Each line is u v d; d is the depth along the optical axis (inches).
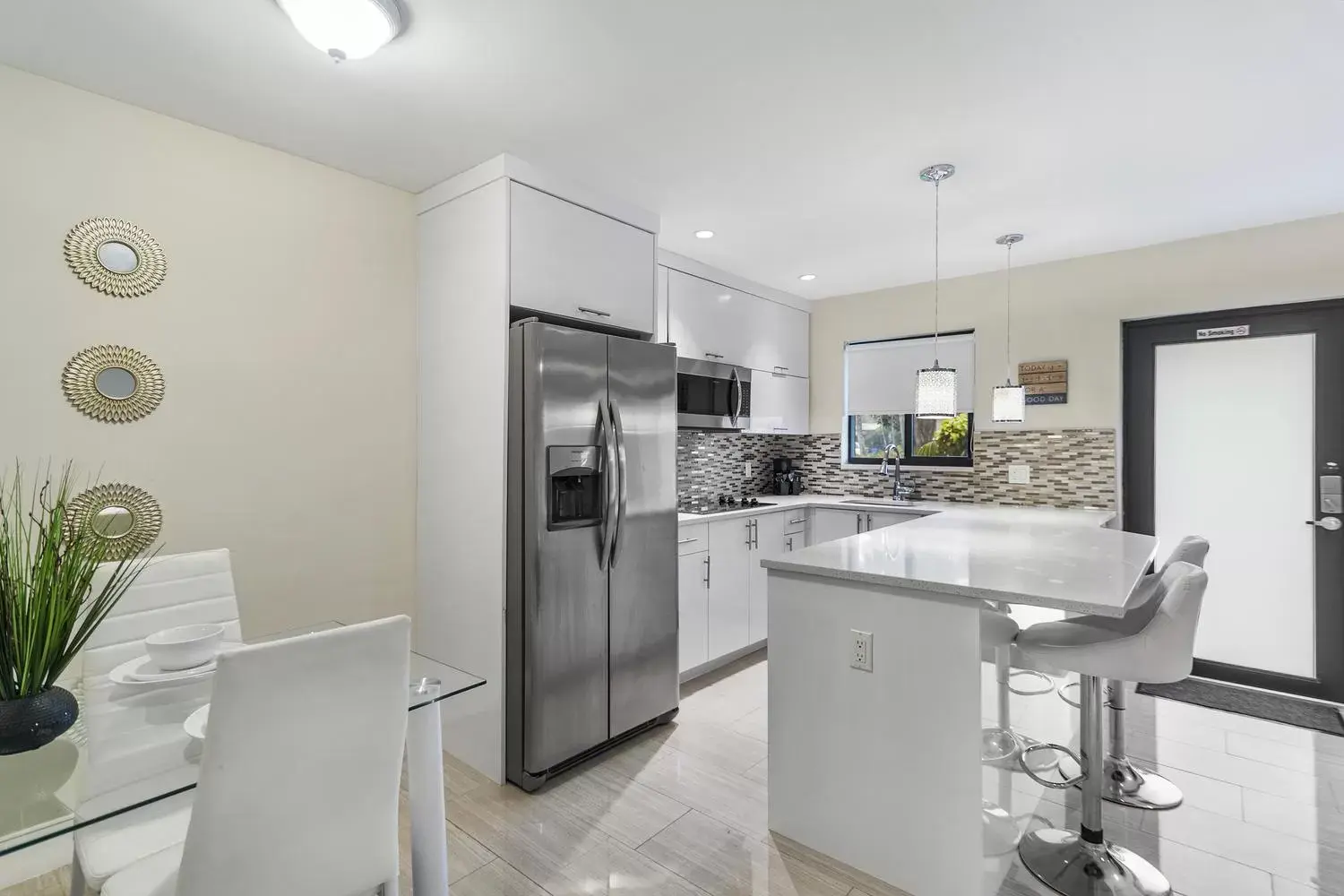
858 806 77.8
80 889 59.3
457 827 87.4
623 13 68.2
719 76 80.4
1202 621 143.8
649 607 114.9
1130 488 151.3
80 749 50.8
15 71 77.8
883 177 109.7
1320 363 131.4
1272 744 109.9
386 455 112.7
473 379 105.7
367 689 49.1
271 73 79.0
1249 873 76.4
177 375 90.0
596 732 105.9
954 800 70.7
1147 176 109.1
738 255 153.3
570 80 80.9
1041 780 83.2
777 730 85.0
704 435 177.8
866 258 155.3
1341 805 91.0
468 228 106.8
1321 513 131.7
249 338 96.7
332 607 105.6
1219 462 141.9
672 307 149.2
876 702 76.5
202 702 58.3
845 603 79.0
